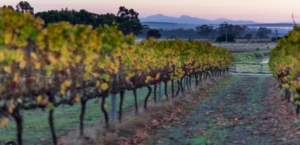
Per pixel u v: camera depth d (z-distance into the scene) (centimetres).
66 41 435
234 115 888
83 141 548
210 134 664
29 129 662
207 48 1803
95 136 577
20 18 374
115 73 633
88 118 798
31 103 448
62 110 891
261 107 1022
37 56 422
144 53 842
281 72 1205
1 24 340
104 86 543
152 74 903
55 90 467
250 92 1491
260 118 833
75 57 475
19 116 430
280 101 1092
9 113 411
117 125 670
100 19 6344
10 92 400
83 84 537
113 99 707
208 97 1276
